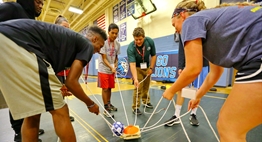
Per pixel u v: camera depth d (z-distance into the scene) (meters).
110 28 1.63
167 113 1.72
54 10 8.41
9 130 1.30
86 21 9.53
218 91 2.85
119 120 1.52
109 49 1.70
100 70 1.69
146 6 4.89
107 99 1.76
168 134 1.19
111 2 6.82
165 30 4.55
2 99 2.31
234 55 0.48
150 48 1.76
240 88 0.46
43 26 0.64
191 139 1.10
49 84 0.59
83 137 1.17
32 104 0.57
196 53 0.51
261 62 0.41
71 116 1.60
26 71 0.54
